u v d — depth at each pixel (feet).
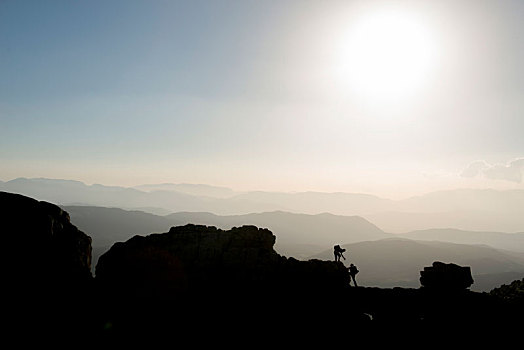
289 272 118.01
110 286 98.17
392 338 87.10
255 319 93.40
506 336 86.53
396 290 110.22
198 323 90.02
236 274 115.34
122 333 80.89
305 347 82.58
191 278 111.34
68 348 70.74
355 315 97.91
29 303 77.25
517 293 112.27
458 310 97.81
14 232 87.25
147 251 109.60
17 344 67.72
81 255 97.76
